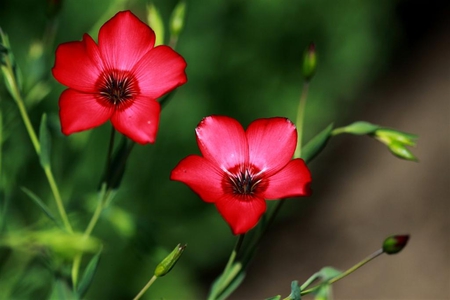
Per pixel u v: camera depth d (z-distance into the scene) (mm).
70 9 652
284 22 774
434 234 882
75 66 439
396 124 985
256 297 804
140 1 641
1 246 462
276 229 870
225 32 748
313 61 466
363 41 838
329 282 441
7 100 487
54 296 454
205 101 724
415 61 1072
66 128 432
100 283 616
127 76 441
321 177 922
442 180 934
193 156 436
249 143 441
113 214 482
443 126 998
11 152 517
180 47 726
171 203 686
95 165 592
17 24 653
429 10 1122
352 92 851
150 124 430
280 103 771
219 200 430
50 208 532
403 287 834
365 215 896
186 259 721
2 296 496
